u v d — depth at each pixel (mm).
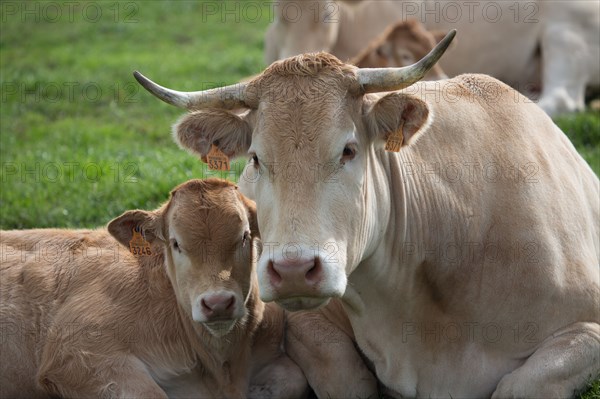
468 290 10680
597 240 11758
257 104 9586
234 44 33438
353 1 23719
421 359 10789
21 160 19516
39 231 12594
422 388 10898
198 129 9891
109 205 16438
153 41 34125
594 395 10305
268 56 24000
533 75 23406
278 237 8891
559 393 10148
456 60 23406
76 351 10984
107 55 31688
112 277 11648
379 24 23812
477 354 10711
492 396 10406
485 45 23234
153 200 16656
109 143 20969
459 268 10664
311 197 9039
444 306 10719
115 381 10812
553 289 10578
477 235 10703
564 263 10773
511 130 11312
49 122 23516
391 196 10367
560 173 11469
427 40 21359
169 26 36469
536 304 10586
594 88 23047
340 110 9297
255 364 11602
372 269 10375
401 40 21328
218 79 27219
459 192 10742
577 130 19359
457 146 10922
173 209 11016
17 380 11578
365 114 9586
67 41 34062
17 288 11781
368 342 10953
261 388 11289
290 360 11555
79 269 11898
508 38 23094
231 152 9891
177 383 11344
